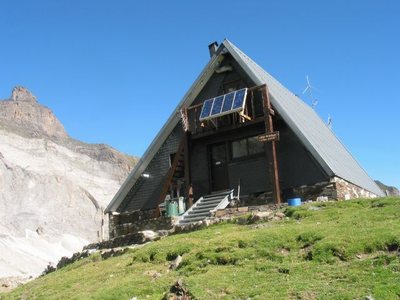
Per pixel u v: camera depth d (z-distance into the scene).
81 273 13.97
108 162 167.62
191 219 20.08
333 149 25.94
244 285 9.41
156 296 10.09
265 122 20.33
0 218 106.81
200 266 11.26
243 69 22.31
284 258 10.70
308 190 19.92
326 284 8.73
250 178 21.81
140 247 15.29
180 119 24.05
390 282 8.27
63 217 119.25
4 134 143.75
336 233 11.23
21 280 20.16
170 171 22.62
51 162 141.00
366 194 24.92
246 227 14.70
